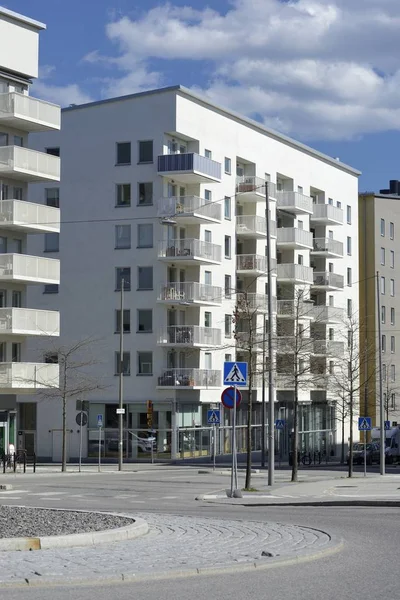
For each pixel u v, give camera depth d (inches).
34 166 2007.9
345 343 2972.4
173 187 2613.2
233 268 2810.0
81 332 2600.9
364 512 956.6
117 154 2588.6
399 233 3909.9
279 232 3019.2
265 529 698.2
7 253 1977.1
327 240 3253.0
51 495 1294.3
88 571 470.6
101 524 665.6
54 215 2057.1
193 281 2640.3
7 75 2020.2
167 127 2539.4
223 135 2758.4
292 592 431.8
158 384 2529.5
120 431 2145.7
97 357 2581.2
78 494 1317.7
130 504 1120.2
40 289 2652.6
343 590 438.3
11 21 2020.2
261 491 1339.8
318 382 2787.9
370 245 3759.8
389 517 874.8
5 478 1748.3
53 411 2613.2
